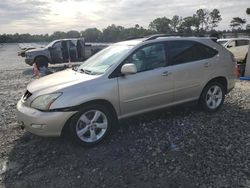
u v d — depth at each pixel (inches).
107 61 211.0
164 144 190.4
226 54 254.7
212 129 214.1
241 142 190.4
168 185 144.3
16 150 191.5
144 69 209.8
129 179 151.3
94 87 187.8
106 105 195.5
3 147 196.5
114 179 152.0
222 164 161.8
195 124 224.4
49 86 189.2
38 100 182.5
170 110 255.9
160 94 216.7
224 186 141.4
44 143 199.5
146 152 180.4
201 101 245.0
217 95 253.4
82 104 183.6
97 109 189.8
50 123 176.9
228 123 226.4
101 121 195.3
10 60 1117.1
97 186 146.6
